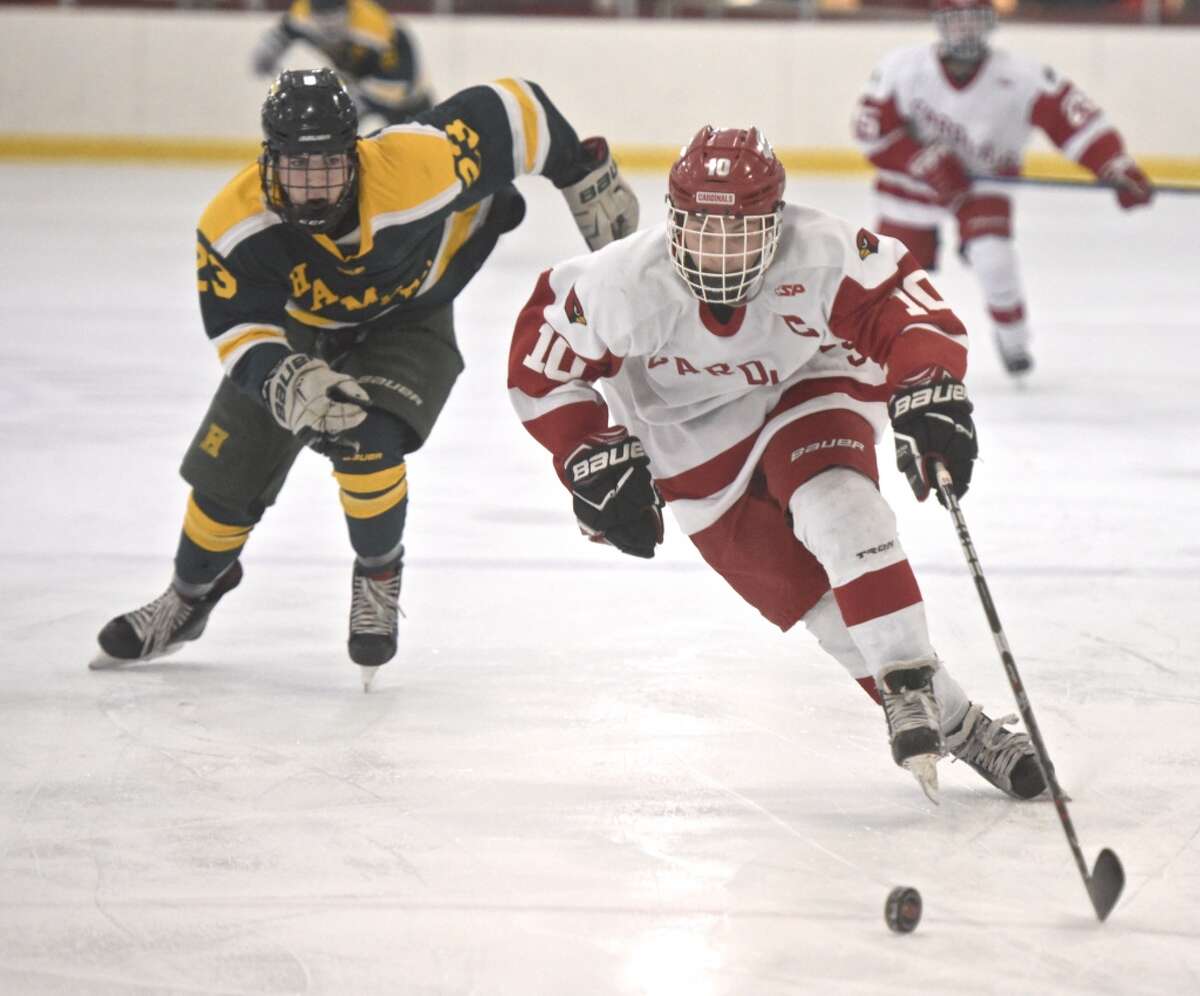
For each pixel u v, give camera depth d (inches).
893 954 311.9
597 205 499.5
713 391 386.3
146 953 312.3
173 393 947.3
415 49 1562.5
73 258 1449.3
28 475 755.4
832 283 361.7
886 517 366.6
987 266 982.4
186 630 498.0
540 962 308.3
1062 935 319.9
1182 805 387.9
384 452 457.7
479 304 1277.1
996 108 1005.2
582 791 397.7
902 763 356.8
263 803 389.7
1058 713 454.6
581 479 375.6
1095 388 995.9
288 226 430.3
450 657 509.4
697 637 529.0
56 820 378.3
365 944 315.9
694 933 320.8
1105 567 613.9
